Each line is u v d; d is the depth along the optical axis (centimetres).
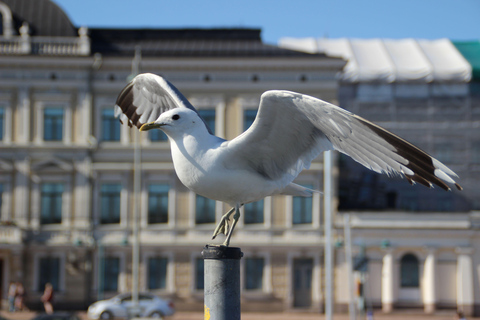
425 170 598
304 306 3556
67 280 3541
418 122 4056
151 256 3591
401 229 3541
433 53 4488
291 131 664
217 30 3859
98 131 3609
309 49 4584
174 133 671
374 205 3716
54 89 3597
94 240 3566
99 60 3559
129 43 3816
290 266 3556
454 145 3997
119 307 3092
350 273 2548
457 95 4109
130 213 3594
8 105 3578
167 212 3616
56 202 3584
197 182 673
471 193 3791
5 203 3556
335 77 3600
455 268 3553
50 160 3562
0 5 3619
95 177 3594
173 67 3606
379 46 4606
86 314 3347
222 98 3616
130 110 792
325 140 665
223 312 650
